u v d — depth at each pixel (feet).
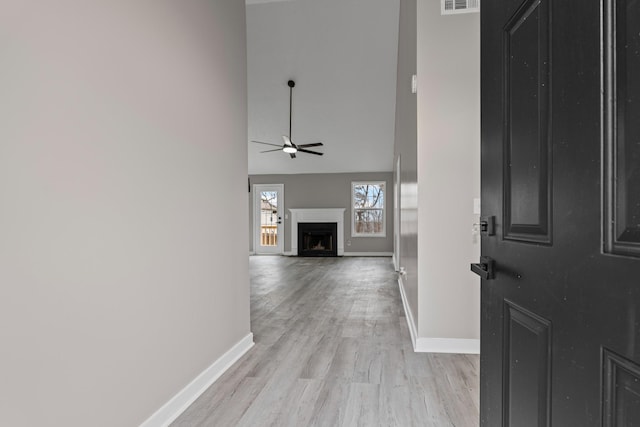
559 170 2.40
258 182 33.35
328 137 27.35
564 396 2.35
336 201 32.37
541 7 2.63
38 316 3.78
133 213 5.21
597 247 2.03
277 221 33.19
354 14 18.78
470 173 8.84
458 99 8.86
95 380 4.50
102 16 4.66
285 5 18.45
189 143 6.72
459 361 8.23
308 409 6.22
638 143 1.77
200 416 6.05
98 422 4.54
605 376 1.97
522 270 2.93
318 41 20.31
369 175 32.07
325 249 32.68
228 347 8.15
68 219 4.14
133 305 5.19
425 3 8.91
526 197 2.87
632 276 1.77
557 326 2.43
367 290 16.65
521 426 2.98
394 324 11.19
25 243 3.66
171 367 6.06
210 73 7.54
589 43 2.08
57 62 4.01
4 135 3.47
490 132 3.65
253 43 20.57
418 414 6.02
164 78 5.98
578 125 2.19
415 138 9.48
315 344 9.43
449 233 8.88
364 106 24.38
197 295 6.91
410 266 11.19
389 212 31.65
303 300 14.62
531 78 2.79
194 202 6.87
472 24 8.80
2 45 3.47
